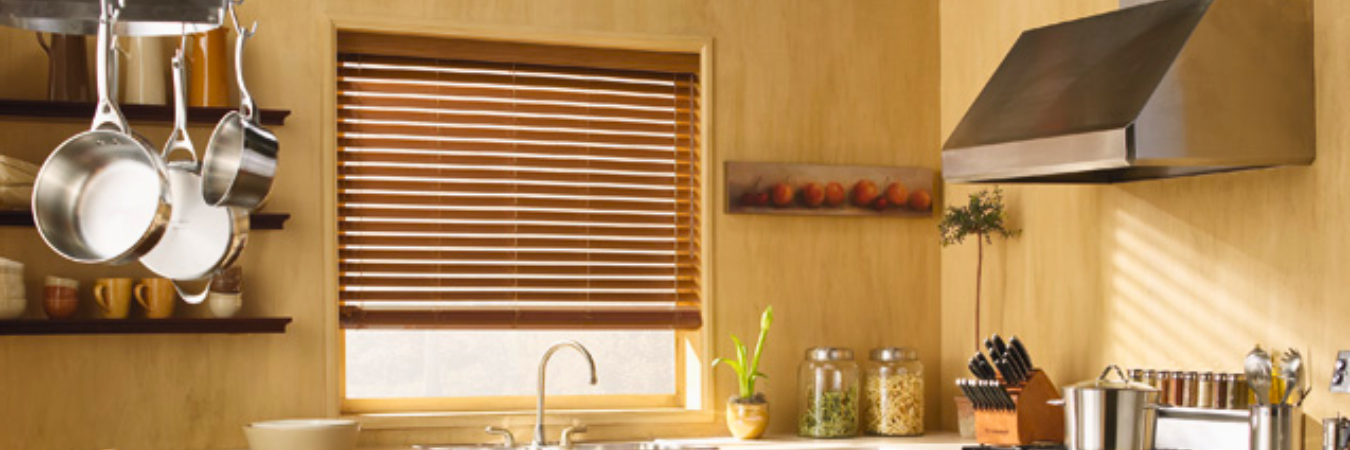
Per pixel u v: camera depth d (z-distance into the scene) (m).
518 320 3.68
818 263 3.90
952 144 3.02
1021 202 3.65
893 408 3.68
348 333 3.66
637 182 3.82
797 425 3.83
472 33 3.61
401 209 3.64
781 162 3.85
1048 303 3.50
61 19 1.98
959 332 3.92
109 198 1.89
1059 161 2.65
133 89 3.25
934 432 3.86
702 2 3.81
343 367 3.65
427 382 3.71
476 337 3.75
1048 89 2.88
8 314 3.10
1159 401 2.90
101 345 3.33
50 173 1.87
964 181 3.05
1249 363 2.63
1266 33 2.60
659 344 3.91
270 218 3.33
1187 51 2.55
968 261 3.88
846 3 3.96
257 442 3.08
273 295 3.44
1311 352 2.60
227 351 3.42
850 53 3.95
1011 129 2.84
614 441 3.69
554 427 3.65
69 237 1.89
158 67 3.28
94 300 3.31
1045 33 3.14
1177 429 2.83
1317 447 2.58
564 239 3.76
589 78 3.79
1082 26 3.02
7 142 3.27
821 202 3.86
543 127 3.76
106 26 1.83
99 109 1.83
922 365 3.86
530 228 3.74
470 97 3.72
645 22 3.76
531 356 3.79
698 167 3.85
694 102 3.87
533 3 3.66
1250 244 2.79
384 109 3.64
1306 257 2.62
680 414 3.73
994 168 2.87
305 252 3.47
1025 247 3.62
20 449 3.27
